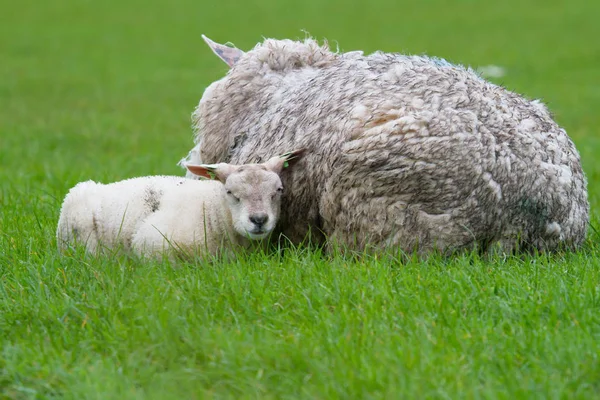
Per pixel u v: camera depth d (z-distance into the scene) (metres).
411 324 8.65
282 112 11.59
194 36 68.00
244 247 11.29
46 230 12.61
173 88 46.19
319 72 11.98
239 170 10.85
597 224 13.22
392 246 10.55
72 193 11.92
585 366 7.71
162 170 20.45
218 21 75.69
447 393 7.30
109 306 9.30
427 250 10.56
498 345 8.25
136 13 81.56
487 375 7.66
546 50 57.59
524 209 10.62
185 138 30.27
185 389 7.79
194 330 8.67
